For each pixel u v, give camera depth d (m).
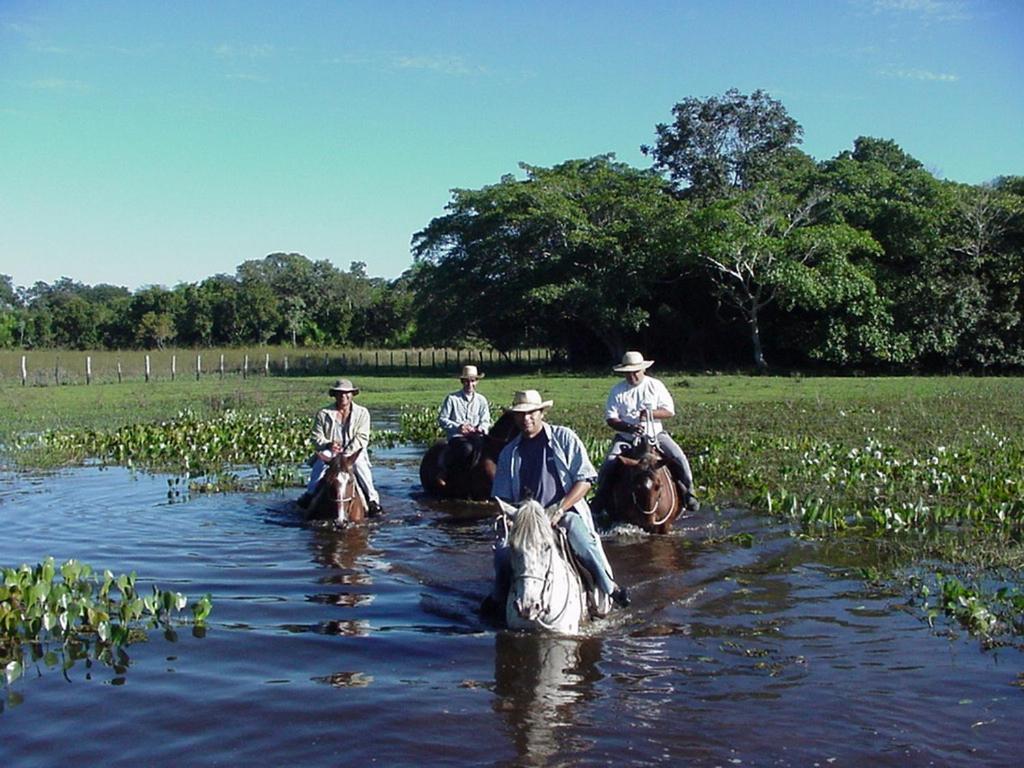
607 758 5.50
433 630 7.75
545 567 7.36
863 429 19.38
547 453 8.29
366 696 6.39
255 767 5.43
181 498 13.55
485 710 6.17
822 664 6.91
